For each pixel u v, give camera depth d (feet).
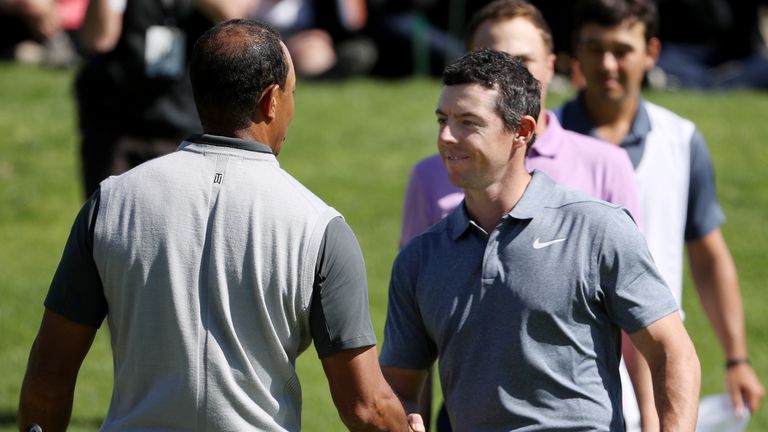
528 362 43.11
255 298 39.91
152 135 78.43
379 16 161.99
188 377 39.91
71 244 41.45
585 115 60.08
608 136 59.36
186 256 40.11
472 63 43.93
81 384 83.61
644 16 58.65
